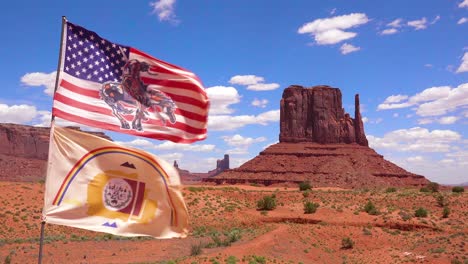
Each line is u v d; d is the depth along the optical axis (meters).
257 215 70.69
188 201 72.62
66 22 10.81
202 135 12.25
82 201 10.70
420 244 55.50
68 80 10.78
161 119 11.84
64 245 45.28
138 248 44.88
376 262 49.81
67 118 10.62
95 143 10.99
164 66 11.94
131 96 11.56
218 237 50.56
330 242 56.22
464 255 49.56
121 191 11.11
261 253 42.56
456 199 74.38
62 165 10.57
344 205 74.75
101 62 11.27
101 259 39.78
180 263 34.69
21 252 41.06
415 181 176.62
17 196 64.25
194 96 12.15
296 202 78.62
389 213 69.44
